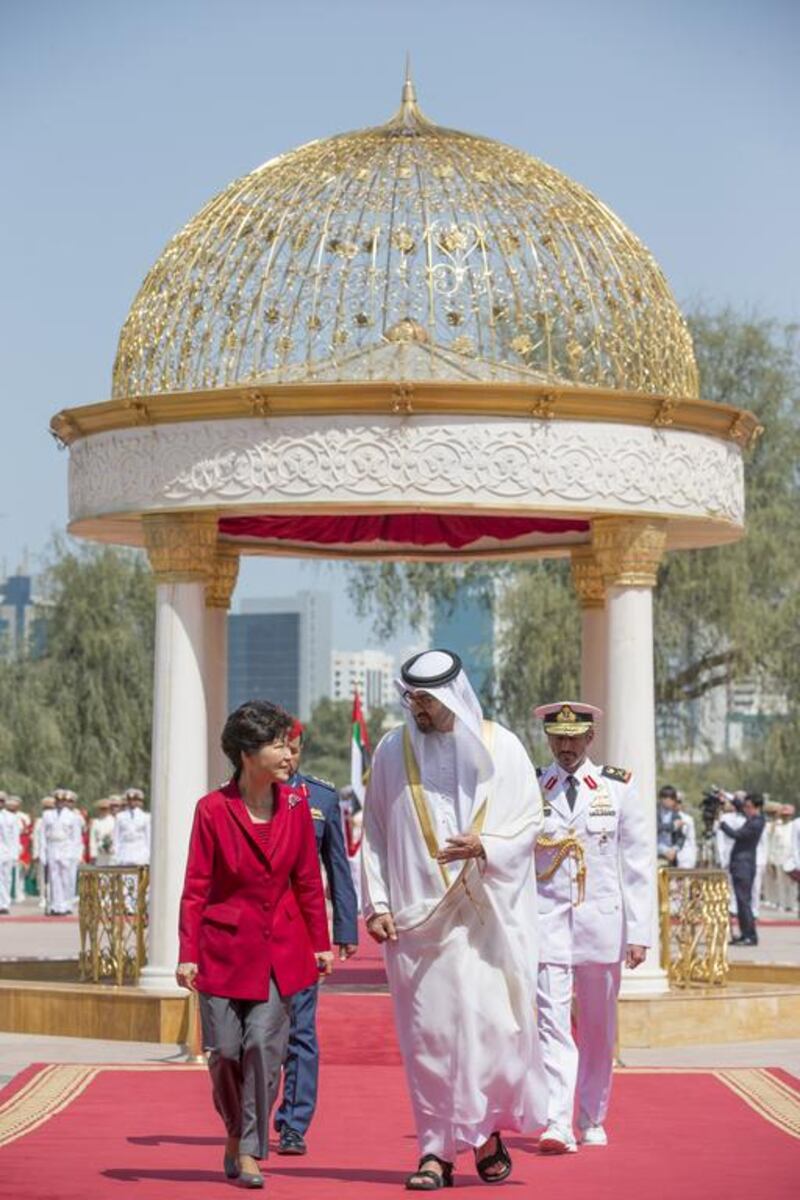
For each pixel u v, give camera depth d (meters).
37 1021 18.56
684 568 41.06
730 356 42.69
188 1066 15.77
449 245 18.38
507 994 10.82
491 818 10.84
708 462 18.81
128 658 53.41
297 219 18.45
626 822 12.68
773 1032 18.45
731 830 31.59
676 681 42.53
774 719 43.50
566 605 42.22
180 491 18.00
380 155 18.69
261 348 18.30
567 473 17.78
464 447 17.48
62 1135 12.30
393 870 10.94
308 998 12.03
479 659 43.81
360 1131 12.84
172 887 18.23
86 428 18.88
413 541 22.34
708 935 19.64
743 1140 12.37
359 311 18.30
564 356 19.92
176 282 18.81
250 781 10.78
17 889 45.75
